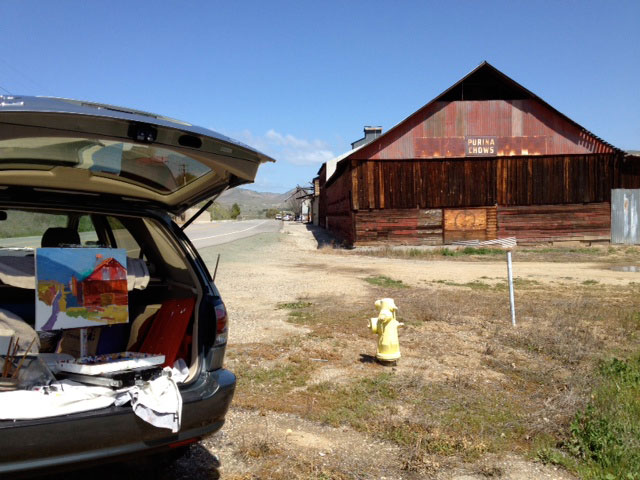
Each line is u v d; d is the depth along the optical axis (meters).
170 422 2.97
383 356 6.61
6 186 3.23
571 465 4.10
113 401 2.88
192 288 3.68
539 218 28.95
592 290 13.69
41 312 2.95
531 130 28.81
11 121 2.47
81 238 3.89
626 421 4.70
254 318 9.45
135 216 3.64
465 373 6.39
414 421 4.79
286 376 6.10
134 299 4.00
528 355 7.28
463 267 19.98
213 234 38.56
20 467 2.59
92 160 3.06
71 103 2.86
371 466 4.04
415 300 11.47
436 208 28.64
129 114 2.86
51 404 2.70
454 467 4.07
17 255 3.40
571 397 5.25
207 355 3.48
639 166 29.28
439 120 28.58
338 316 9.68
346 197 31.28
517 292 13.25
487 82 28.52
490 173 28.75
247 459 4.04
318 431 4.65
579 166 29.05
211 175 3.51
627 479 3.86
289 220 102.50
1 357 2.85
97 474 3.67
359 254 25.95
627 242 29.42
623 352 7.50
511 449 4.40
